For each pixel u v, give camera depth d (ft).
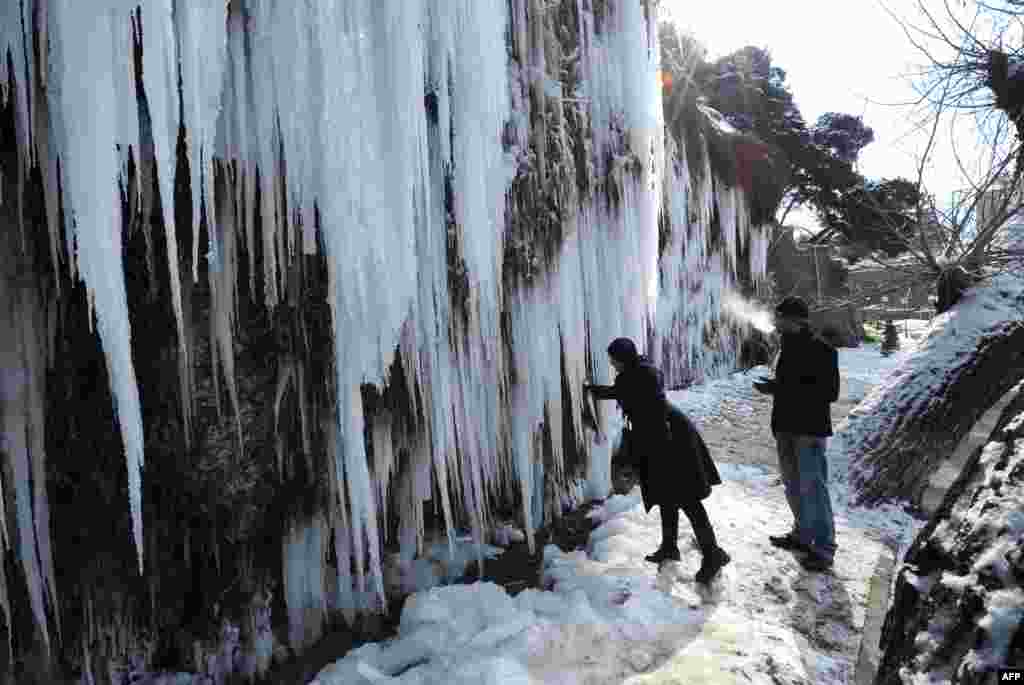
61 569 7.80
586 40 14.90
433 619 10.02
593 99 15.12
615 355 11.99
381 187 8.98
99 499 7.91
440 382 10.93
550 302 13.80
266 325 8.89
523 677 8.06
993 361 16.21
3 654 7.46
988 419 21.66
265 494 9.42
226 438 8.79
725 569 11.75
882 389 17.35
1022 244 18.98
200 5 6.94
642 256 16.61
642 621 9.76
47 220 6.57
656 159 17.25
